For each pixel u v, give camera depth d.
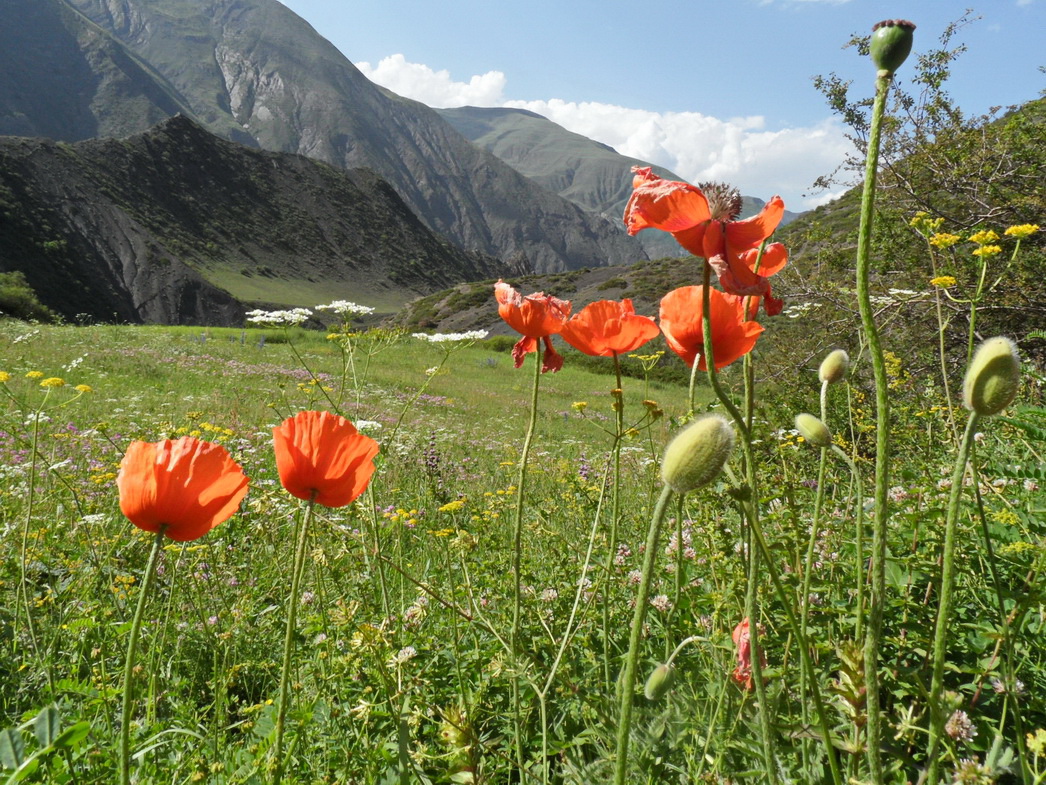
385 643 2.02
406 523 4.09
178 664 2.95
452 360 30.73
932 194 8.70
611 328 2.16
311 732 2.29
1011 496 2.80
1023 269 6.96
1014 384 1.06
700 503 2.42
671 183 1.49
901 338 7.90
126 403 10.68
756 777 1.61
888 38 0.98
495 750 2.13
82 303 113.06
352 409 7.84
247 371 18.97
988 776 1.21
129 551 3.44
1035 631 2.11
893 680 2.04
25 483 4.51
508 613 2.83
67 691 2.41
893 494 3.16
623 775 1.04
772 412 5.84
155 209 158.62
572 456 8.86
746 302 1.80
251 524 3.68
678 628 2.55
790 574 2.24
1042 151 7.64
